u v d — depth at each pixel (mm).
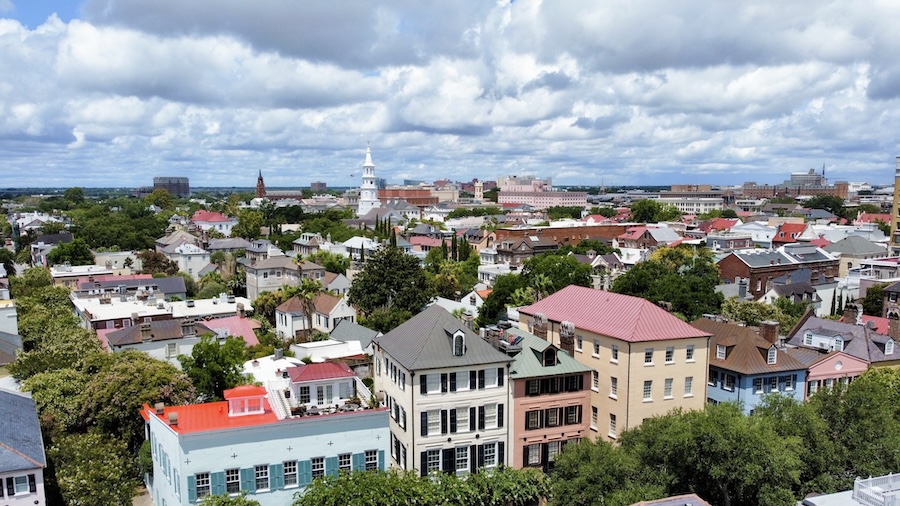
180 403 61188
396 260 117125
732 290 128500
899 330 83938
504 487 54844
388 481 47344
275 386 57281
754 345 70500
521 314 77750
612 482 48500
